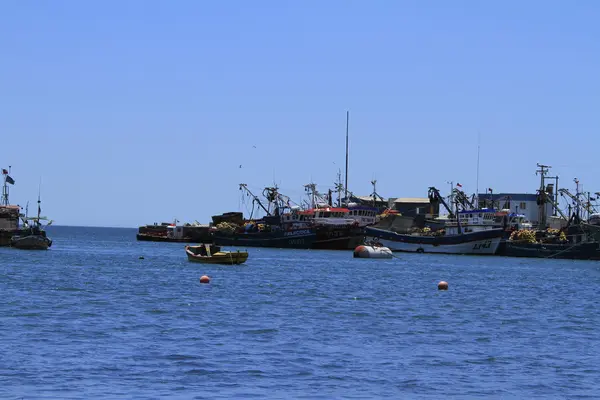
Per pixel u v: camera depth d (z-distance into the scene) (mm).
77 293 115188
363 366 63844
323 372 61344
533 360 67938
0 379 56469
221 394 54188
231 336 76562
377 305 107312
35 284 128250
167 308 97938
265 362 64375
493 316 98688
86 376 58062
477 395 55750
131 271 165625
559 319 97125
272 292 122125
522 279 168750
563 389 57656
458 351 71688
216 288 127000
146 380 57375
